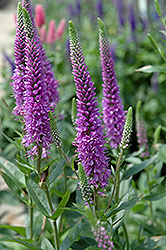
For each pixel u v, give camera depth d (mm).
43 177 735
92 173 734
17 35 741
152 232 925
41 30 1469
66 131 1253
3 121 1281
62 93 1291
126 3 1975
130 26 1672
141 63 1548
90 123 720
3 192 1069
